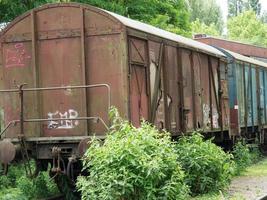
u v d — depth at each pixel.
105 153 9.48
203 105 16.53
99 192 9.37
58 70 12.11
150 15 24.14
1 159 11.30
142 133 10.08
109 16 11.72
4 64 12.48
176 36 15.34
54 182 13.21
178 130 14.34
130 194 9.48
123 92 11.61
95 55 11.84
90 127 11.85
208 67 17.36
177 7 27.56
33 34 12.18
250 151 22.69
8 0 15.93
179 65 14.59
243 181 15.16
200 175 12.58
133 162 9.38
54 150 11.55
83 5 11.90
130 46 11.85
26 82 12.35
